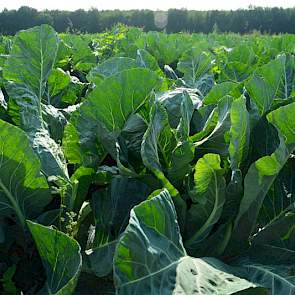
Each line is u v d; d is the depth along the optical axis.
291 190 2.39
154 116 2.30
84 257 2.14
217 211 2.21
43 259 2.05
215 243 2.27
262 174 2.14
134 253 1.67
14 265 2.14
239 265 2.18
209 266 1.91
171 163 2.35
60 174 2.44
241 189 2.26
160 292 1.67
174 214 1.94
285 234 2.29
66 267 1.88
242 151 2.33
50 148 2.53
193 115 2.96
